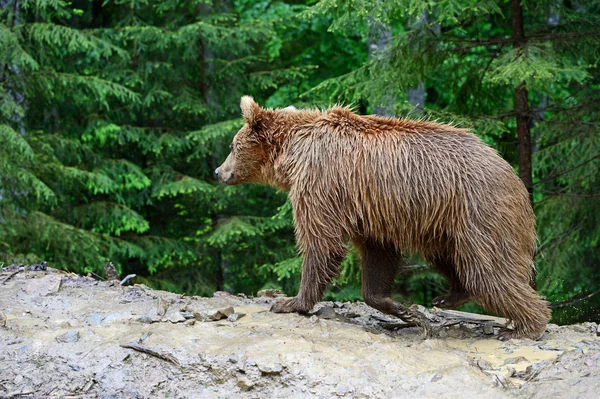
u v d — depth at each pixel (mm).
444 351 5445
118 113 15273
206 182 14812
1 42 12906
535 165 11969
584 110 10969
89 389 5125
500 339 5766
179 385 5070
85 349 5418
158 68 15086
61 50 14758
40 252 13633
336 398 4770
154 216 15828
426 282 13039
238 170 6750
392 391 4762
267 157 6590
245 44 15336
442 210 5637
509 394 4641
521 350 5398
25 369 5281
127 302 6672
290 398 4824
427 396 4684
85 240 13312
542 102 15508
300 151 6160
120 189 14445
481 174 5617
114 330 5773
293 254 14594
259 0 17469
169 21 15773
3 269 7699
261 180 6840
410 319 6258
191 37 14633
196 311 6281
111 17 16906
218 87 15477
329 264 6066
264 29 14727
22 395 5082
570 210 11477
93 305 6531
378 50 10320
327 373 4922
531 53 9164
